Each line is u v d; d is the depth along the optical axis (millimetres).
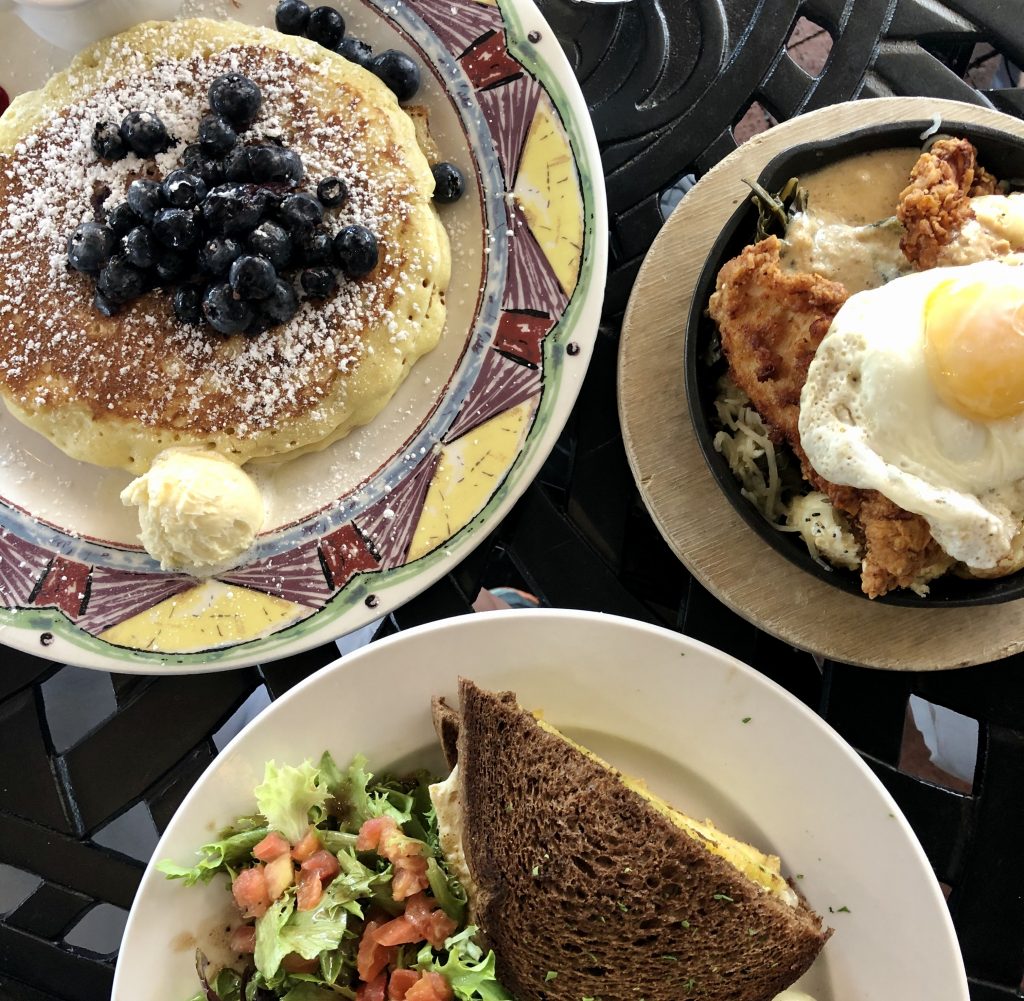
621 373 326
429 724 319
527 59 332
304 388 323
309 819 312
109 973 346
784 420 285
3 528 333
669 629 330
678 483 320
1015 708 327
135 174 333
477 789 298
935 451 263
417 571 323
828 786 303
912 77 346
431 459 328
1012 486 266
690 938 290
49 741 347
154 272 323
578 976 298
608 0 347
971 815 324
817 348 277
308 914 298
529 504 339
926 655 310
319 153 329
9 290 333
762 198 286
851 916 307
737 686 304
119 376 325
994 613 310
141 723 342
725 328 296
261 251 309
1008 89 347
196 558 319
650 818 286
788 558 284
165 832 306
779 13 347
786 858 313
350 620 322
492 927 297
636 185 347
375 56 339
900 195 287
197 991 315
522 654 310
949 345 254
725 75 347
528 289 331
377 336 326
